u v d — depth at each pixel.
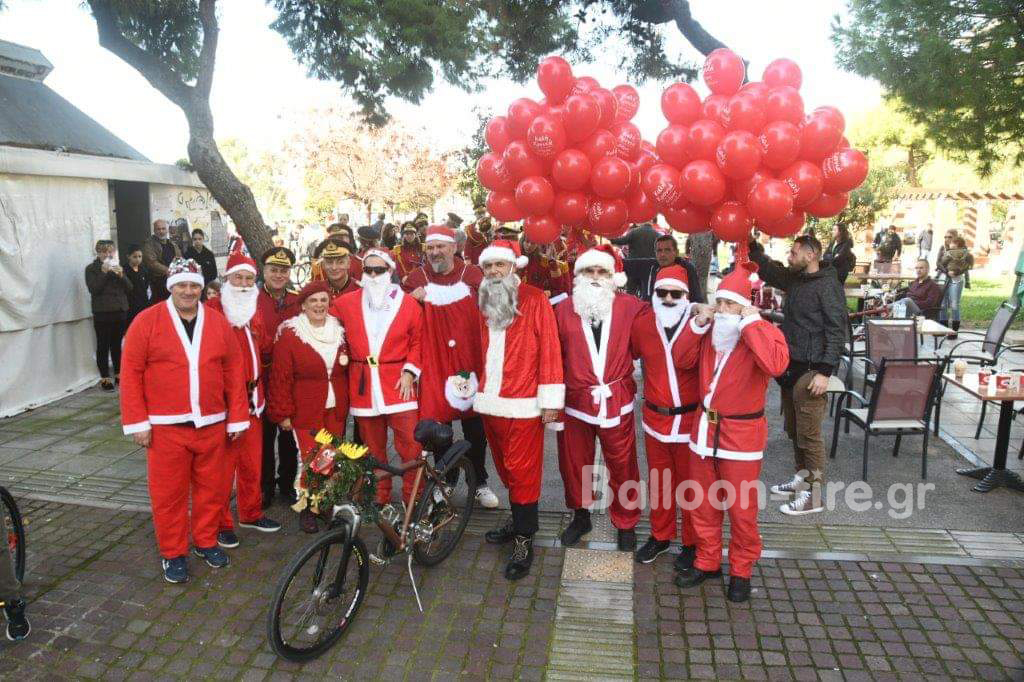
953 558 4.07
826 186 3.53
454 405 4.45
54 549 4.24
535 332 3.93
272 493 4.89
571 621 3.57
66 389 7.56
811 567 4.00
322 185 27.84
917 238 21.67
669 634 3.45
